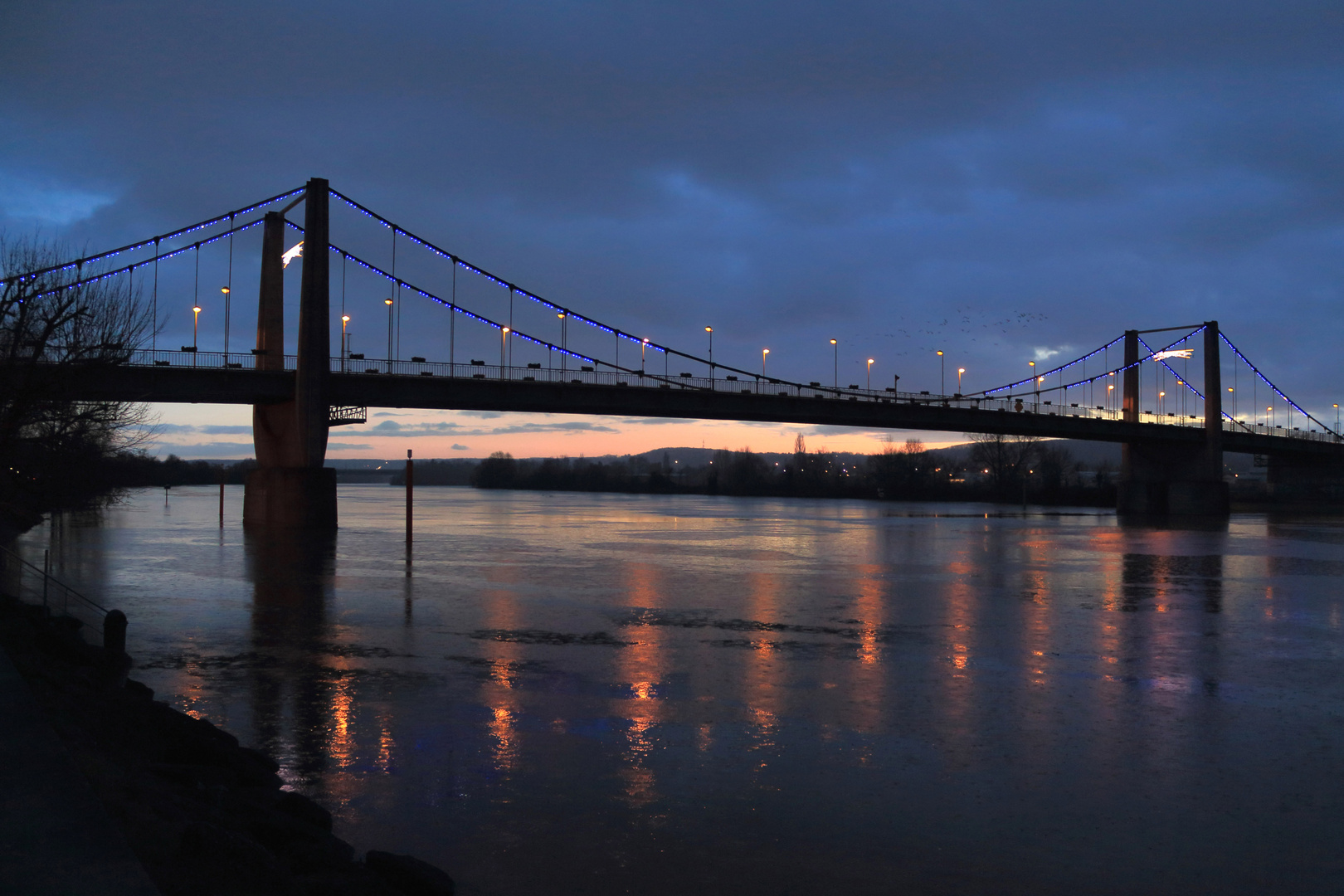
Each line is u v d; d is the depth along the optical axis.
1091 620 30.14
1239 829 12.44
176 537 61.78
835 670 22.02
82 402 35.47
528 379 76.12
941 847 11.76
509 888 10.48
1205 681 21.19
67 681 15.87
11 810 8.30
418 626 27.97
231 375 66.88
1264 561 51.97
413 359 72.31
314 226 67.44
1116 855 11.59
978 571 45.38
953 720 17.61
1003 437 161.00
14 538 52.12
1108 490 141.62
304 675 21.02
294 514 67.94
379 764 14.72
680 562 49.22
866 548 58.81
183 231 67.31
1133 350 122.75
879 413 94.25
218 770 12.71
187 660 22.69
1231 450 126.94
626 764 14.83
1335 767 15.05
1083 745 16.11
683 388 84.62
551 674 21.28
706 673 21.55
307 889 8.82
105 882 6.78
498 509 128.50
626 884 10.60
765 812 12.87
